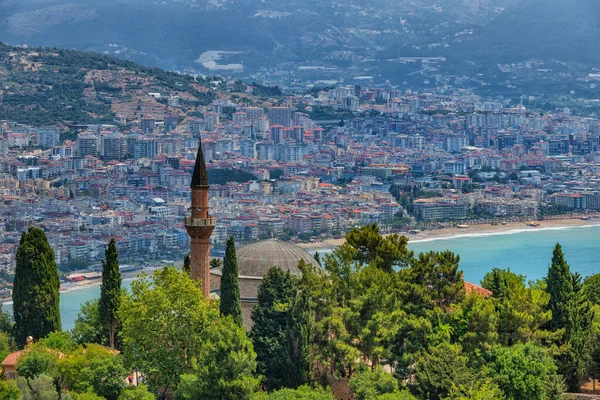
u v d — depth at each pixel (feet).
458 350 635.25
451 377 611.47
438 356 627.05
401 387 639.76
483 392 589.73
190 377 608.19
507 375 646.74
